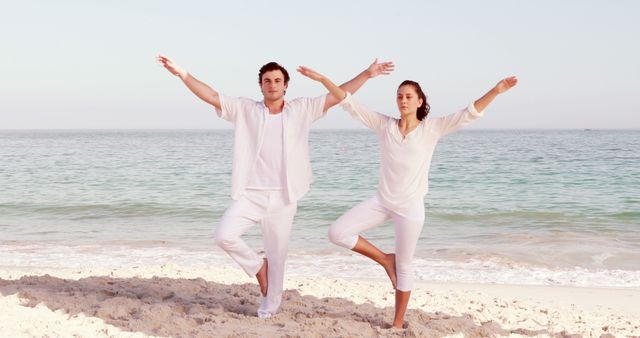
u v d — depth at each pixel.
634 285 8.51
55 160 43.75
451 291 7.41
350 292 6.70
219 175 30.61
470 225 15.30
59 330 4.44
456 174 30.55
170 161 42.62
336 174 31.12
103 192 22.86
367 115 4.58
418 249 11.42
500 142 96.44
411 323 4.87
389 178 4.57
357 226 4.72
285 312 5.12
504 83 4.22
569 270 9.59
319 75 4.47
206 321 4.83
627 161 40.59
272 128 4.67
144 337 4.37
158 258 10.21
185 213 17.39
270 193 4.70
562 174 30.11
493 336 4.92
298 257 10.38
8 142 102.50
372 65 4.71
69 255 10.41
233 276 7.41
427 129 4.45
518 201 19.98
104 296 5.58
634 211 17.38
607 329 5.61
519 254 10.90
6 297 5.26
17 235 13.14
